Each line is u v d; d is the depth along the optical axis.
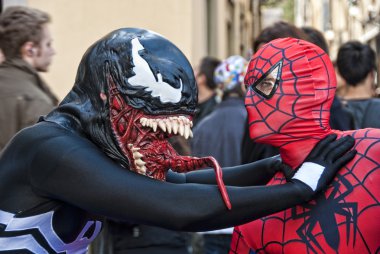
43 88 3.51
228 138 4.04
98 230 2.03
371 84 3.95
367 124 3.58
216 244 4.04
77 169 1.78
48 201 1.86
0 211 1.89
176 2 7.86
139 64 1.80
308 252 1.87
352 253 1.83
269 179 2.16
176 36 7.88
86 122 1.85
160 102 1.80
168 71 1.80
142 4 7.81
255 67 1.92
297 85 1.87
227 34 13.56
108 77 1.83
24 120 3.30
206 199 1.76
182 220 1.75
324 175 1.82
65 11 7.71
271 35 3.13
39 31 3.49
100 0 7.75
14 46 3.41
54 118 1.92
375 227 1.82
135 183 1.78
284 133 1.88
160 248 3.54
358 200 1.83
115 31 1.90
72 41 7.72
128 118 1.82
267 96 1.89
